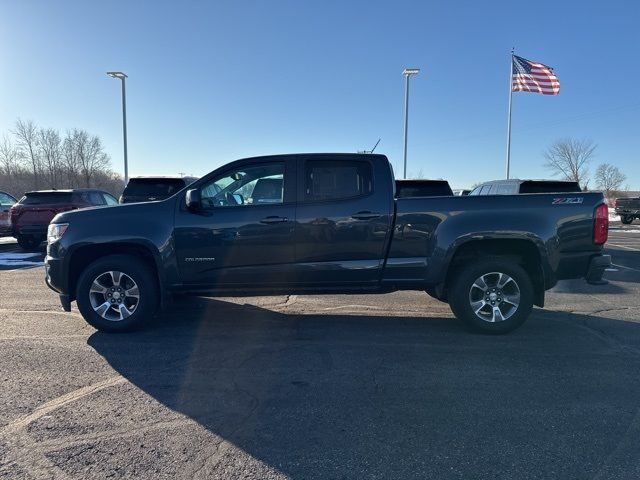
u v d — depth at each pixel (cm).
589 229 546
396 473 287
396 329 586
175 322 613
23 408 367
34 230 1340
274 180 556
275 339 544
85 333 562
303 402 382
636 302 747
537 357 488
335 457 304
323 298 761
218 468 291
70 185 5481
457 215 546
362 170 555
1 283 879
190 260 550
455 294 559
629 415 361
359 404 379
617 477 283
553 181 1180
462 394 398
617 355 494
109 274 555
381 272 553
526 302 552
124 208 559
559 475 285
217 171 561
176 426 342
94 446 314
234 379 428
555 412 366
